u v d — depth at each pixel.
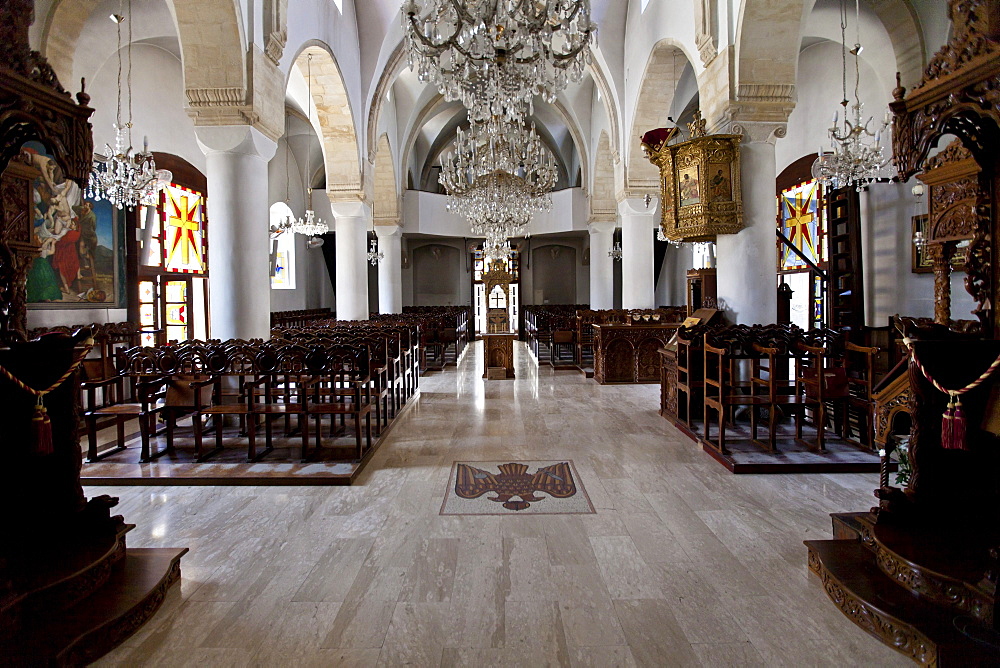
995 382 2.67
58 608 2.54
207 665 2.40
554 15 5.10
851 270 8.92
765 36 6.41
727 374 5.94
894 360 7.86
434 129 21.72
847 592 2.67
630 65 12.00
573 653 2.44
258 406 5.41
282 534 3.72
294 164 18.05
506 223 11.25
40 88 2.91
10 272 3.11
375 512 4.09
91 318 8.57
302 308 18.48
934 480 2.97
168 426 5.45
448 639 2.55
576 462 5.29
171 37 9.91
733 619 2.70
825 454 5.19
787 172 11.27
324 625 2.68
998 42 2.54
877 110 9.08
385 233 17.66
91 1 6.96
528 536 3.66
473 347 19.41
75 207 8.16
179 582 3.09
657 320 11.72
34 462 2.95
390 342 7.48
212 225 6.68
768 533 3.66
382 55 11.93
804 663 2.37
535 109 20.72
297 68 9.89
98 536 3.00
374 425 6.76
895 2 7.94
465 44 5.39
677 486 4.58
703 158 6.62
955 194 3.42
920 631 2.30
